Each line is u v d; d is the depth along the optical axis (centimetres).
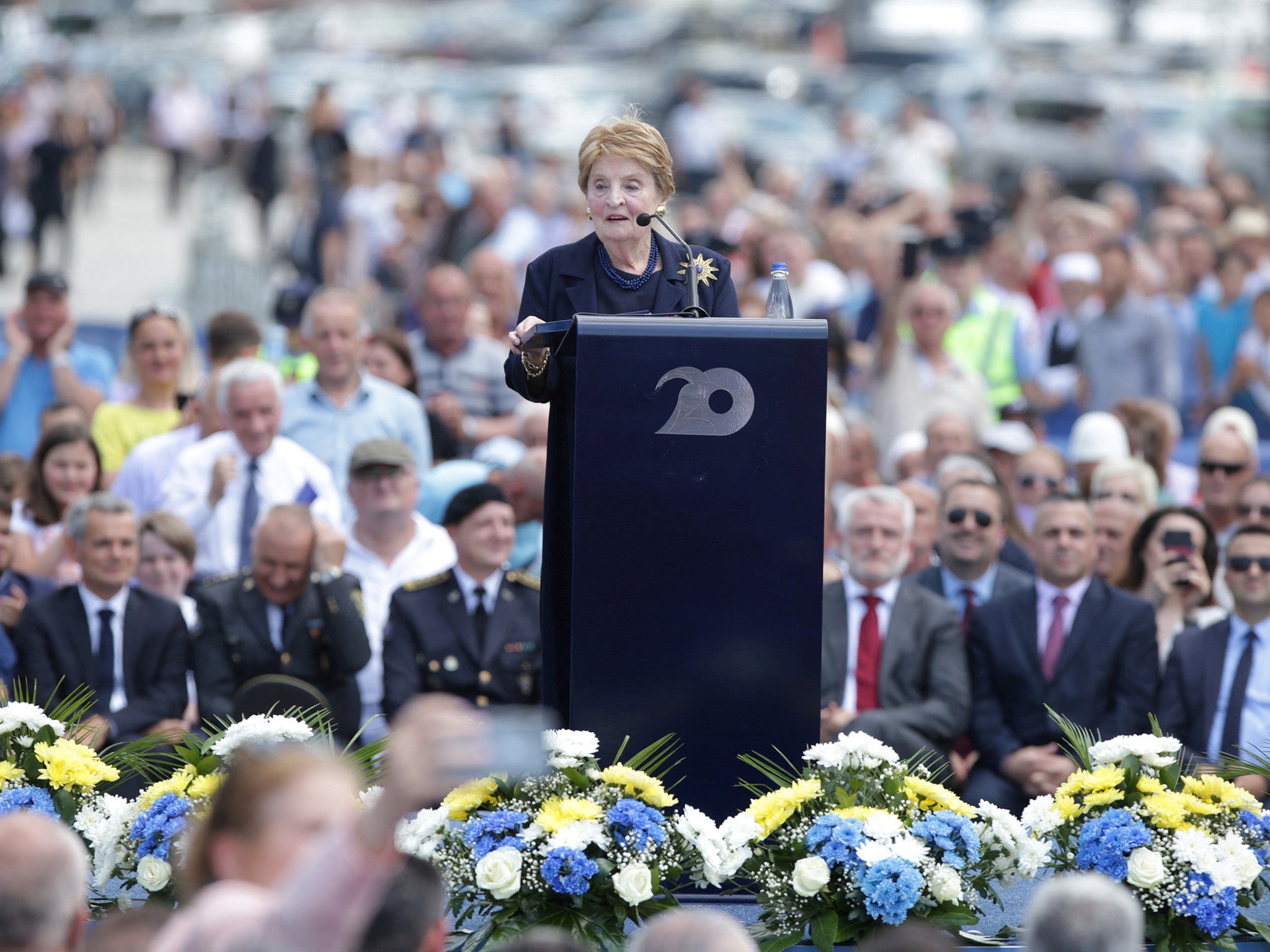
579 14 13050
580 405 1250
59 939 920
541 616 1361
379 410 2595
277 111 8862
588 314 1332
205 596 2028
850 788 1295
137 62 10619
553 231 5312
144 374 2742
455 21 12769
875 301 3794
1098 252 4050
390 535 2259
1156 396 3922
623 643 1267
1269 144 7588
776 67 9912
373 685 2083
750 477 1266
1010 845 1293
